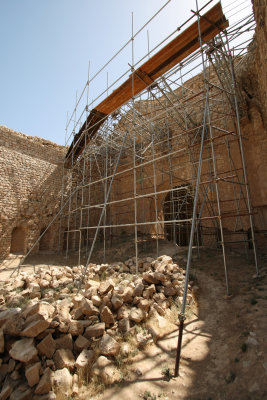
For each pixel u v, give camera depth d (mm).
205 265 7711
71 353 3645
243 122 10070
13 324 3750
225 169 10766
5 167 12789
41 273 7750
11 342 3648
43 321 3709
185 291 4020
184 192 14023
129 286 5547
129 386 3193
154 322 4469
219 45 7480
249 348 3494
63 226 15203
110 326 4281
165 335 4281
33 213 13734
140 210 14977
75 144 13320
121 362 3568
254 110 9547
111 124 12812
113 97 10086
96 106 10773
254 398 2748
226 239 10281
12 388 3119
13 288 6766
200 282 6438
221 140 10961
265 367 3082
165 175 13711
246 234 9664
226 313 4723
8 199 12633
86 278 7176
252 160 9836
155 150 14359
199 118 12055
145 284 5766
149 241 12711
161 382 3225
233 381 3068
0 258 11797
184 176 12688
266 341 3506
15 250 13047
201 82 12469
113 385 3225
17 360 3428
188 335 4262
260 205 9445
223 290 5723
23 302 5473
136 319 4344
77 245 15656
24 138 14055
